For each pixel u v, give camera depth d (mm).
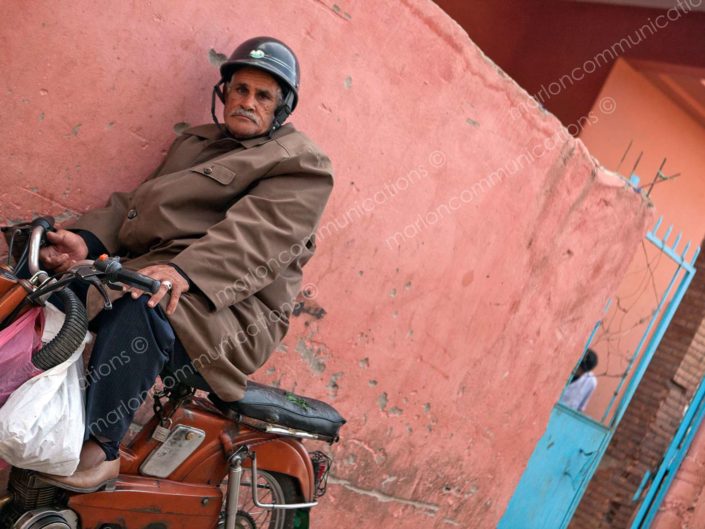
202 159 2850
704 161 8133
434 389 4383
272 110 2797
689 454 7074
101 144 2922
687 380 6977
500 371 4746
